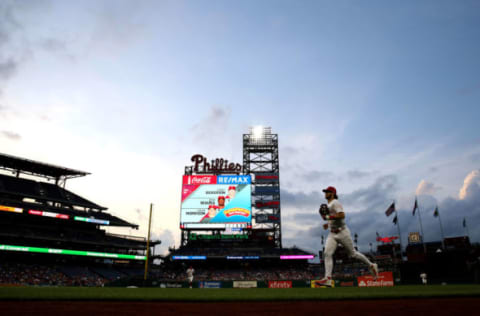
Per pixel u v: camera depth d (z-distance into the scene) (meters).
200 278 61.66
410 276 48.88
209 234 65.81
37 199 64.50
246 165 71.56
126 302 8.48
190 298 8.85
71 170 71.06
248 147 72.62
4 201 56.62
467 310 6.82
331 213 10.86
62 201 66.38
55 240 59.03
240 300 8.45
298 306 7.47
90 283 55.88
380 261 64.81
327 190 11.07
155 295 10.25
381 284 41.00
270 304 7.86
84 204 69.94
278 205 68.38
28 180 68.38
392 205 57.00
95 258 68.31
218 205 64.12
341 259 73.56
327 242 10.99
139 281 49.03
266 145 72.56
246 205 64.12
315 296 8.92
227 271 65.75
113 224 69.31
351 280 41.31
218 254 65.62
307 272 64.81
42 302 8.31
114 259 71.88
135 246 71.31
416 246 74.50
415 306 7.36
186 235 68.12
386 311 6.72
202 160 68.94
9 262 55.56
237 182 65.31
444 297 9.02
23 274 52.59
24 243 58.09
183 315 6.45
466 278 40.19
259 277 62.34
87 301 8.64
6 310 6.96
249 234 67.94
